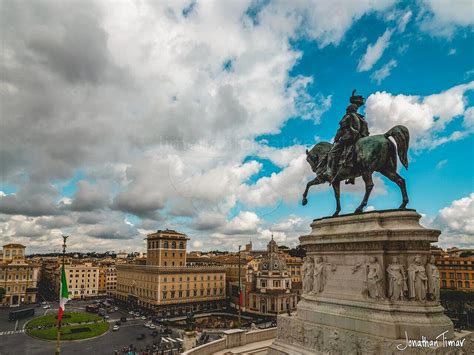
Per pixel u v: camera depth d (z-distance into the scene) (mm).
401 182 20422
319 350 19641
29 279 130375
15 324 89500
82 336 73688
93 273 155125
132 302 117938
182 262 114625
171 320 95312
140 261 139625
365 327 17891
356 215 20438
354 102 23250
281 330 22578
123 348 64312
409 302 17578
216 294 117000
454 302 83438
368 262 18828
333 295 20344
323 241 21156
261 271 111312
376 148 20609
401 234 18000
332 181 23000
